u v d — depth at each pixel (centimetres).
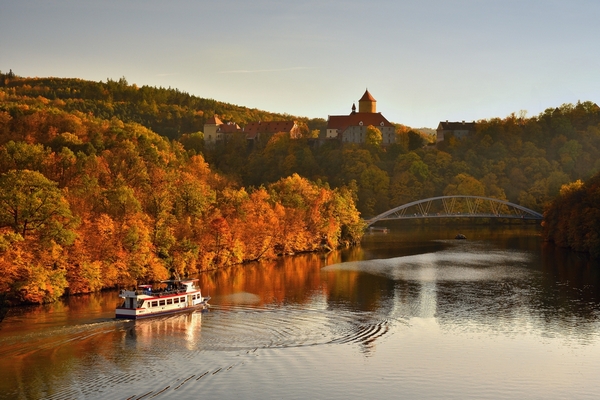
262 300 11588
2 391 7044
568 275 14650
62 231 11188
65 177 15800
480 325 10112
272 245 17500
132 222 12744
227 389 7244
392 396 7244
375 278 14225
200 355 8281
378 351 8712
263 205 17662
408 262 16988
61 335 8925
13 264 10631
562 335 9588
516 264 16525
